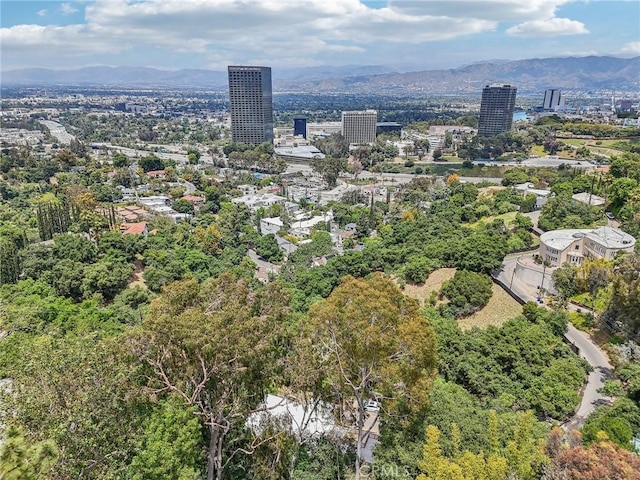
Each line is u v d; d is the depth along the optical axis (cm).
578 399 4894
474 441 3478
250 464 3578
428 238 10688
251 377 3156
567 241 8862
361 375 3350
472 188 15400
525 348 5500
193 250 11012
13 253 9100
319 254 12212
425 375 3328
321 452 3766
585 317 6819
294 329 3756
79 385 2642
